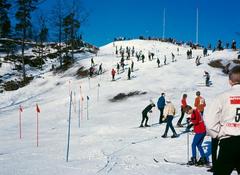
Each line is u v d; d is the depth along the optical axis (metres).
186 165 12.15
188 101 31.89
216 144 5.54
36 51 72.00
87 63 57.75
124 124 24.09
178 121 21.89
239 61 50.06
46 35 69.06
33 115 32.97
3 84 53.62
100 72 51.12
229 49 60.56
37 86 51.75
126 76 46.44
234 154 5.05
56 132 22.61
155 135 19.06
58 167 11.44
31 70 61.34
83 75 52.22
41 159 13.05
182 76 43.34
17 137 21.11
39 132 23.20
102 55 66.69
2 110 38.94
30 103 42.06
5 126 27.58
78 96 39.47
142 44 78.06
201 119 12.31
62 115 31.53
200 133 12.20
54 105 37.25
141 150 15.04
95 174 10.41
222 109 5.25
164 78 42.56
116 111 30.59
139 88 38.28
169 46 74.62
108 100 36.12
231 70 5.50
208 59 51.47
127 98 36.16
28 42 76.94
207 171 11.13
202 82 41.22
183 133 19.25
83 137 19.14
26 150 15.40
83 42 80.06
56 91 47.16
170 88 38.38
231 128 5.13
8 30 60.94
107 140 17.73
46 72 59.06
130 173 10.66
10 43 68.44
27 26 59.38
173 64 50.03
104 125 23.97
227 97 5.25
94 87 43.75
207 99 32.09
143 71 48.22
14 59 64.69
